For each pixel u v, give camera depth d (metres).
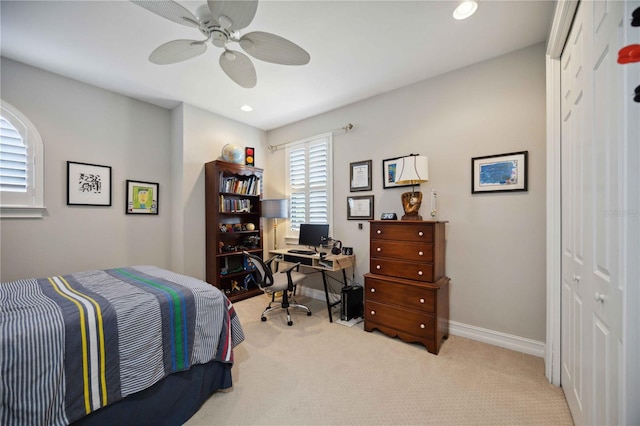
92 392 1.21
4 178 2.48
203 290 1.76
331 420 1.55
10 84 2.50
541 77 2.24
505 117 2.39
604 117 1.05
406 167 2.62
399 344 2.47
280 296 3.96
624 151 0.88
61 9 1.87
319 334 2.68
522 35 2.15
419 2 1.81
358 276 3.40
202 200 3.72
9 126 2.50
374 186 3.27
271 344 2.47
